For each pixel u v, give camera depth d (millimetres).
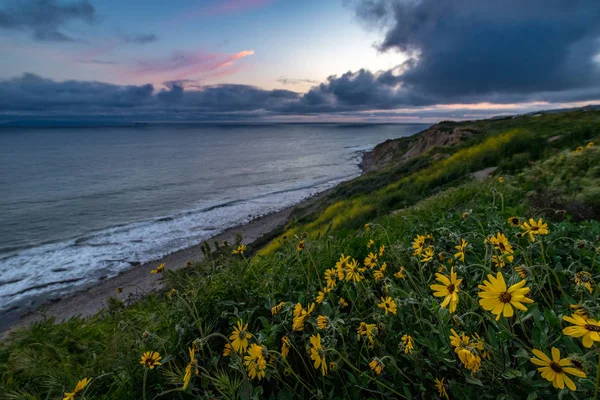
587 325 892
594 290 1751
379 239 3236
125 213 35156
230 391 1425
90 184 54781
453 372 1647
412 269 2502
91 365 2104
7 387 2010
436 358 1593
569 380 940
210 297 2367
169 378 1753
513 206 4125
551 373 964
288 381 1837
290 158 100625
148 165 82688
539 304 1830
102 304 15695
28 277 19484
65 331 2811
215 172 69625
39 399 1879
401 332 1756
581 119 16406
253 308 2262
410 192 11523
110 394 1838
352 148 145750
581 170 4738
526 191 4840
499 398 1348
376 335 1714
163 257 21844
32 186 53219
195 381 1837
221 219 31141
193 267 2934
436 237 3277
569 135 9547
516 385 1425
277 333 2008
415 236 3520
